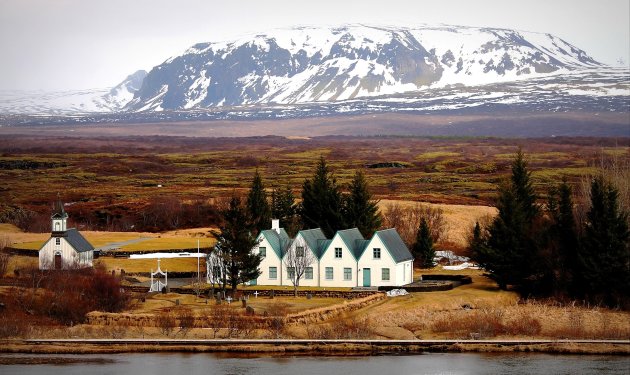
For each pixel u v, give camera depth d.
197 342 136.00
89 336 139.00
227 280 165.38
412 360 131.12
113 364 128.88
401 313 149.62
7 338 136.50
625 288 159.38
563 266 166.62
